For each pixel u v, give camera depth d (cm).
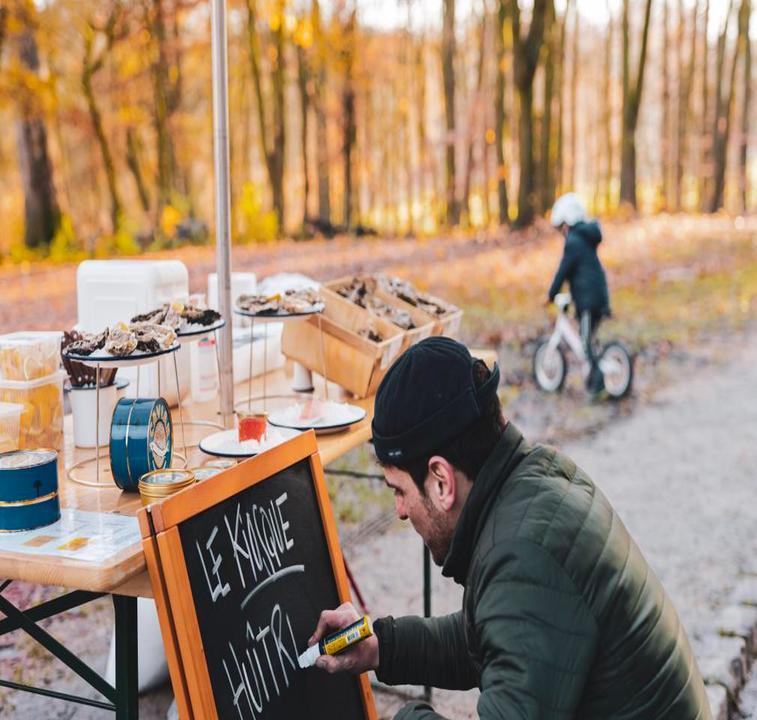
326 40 2905
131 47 2623
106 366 210
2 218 2873
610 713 150
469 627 160
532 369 919
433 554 168
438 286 1595
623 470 602
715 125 3497
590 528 150
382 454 163
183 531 160
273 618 180
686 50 3634
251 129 3619
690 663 160
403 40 3316
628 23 2908
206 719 154
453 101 2973
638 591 152
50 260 2044
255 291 381
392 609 395
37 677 340
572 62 3547
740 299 1509
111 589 156
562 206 806
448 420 155
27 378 229
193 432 262
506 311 1326
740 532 486
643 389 862
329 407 272
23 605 397
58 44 2389
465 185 3011
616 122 4072
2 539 172
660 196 3750
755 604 395
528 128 2262
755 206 3875
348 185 3169
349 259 2012
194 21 2772
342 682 199
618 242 2183
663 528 492
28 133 2170
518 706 139
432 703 328
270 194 2869
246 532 178
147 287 282
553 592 144
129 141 2778
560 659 141
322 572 202
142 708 295
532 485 154
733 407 788
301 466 204
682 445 663
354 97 3112
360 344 306
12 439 221
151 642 300
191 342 304
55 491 182
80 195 3272
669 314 1355
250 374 296
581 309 805
